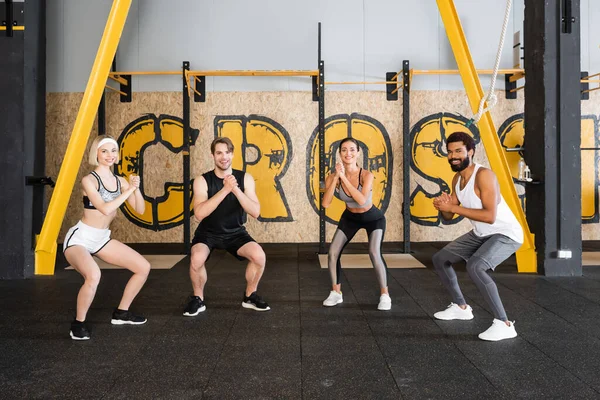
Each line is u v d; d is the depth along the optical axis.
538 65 4.83
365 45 6.83
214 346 2.79
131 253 3.14
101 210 2.88
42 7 5.24
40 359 2.58
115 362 2.54
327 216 6.89
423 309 3.57
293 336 2.96
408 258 5.76
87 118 4.80
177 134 6.82
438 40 6.83
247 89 6.83
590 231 6.86
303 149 6.85
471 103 4.97
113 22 4.72
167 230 6.85
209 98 6.82
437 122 6.83
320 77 6.05
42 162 5.19
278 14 6.83
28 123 4.87
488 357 2.58
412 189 6.86
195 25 6.82
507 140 6.84
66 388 2.21
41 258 4.93
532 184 4.90
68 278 4.72
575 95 4.74
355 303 3.77
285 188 6.86
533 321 3.24
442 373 2.37
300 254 6.04
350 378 2.31
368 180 3.49
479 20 6.85
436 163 6.84
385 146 6.85
